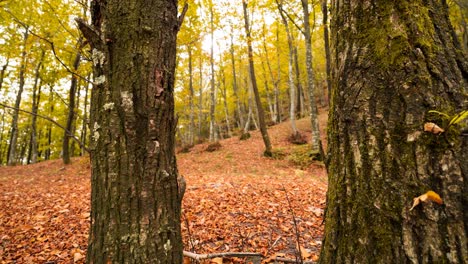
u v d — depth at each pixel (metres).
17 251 3.59
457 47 1.23
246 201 5.27
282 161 12.00
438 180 1.04
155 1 1.69
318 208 4.72
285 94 32.62
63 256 3.36
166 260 1.54
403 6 1.21
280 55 21.83
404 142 1.12
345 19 1.39
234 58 20.00
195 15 10.64
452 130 1.05
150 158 1.56
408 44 1.17
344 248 1.23
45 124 19.11
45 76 13.92
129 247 1.47
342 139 1.33
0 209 5.54
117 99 1.56
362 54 1.28
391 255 1.07
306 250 2.94
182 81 16.56
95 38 1.61
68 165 13.27
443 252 0.99
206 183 7.15
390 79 1.18
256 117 34.53
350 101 1.29
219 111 29.33
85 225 4.38
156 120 1.61
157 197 1.56
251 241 3.42
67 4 6.43
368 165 1.19
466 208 0.99
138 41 1.61
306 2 11.10
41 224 4.47
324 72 27.00
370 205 1.16
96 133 1.60
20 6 7.17
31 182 9.40
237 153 14.13
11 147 17.03
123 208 1.50
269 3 11.52
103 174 1.55
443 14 1.27
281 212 4.62
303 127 18.23
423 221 1.03
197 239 3.52
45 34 6.52
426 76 1.13
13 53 6.10
